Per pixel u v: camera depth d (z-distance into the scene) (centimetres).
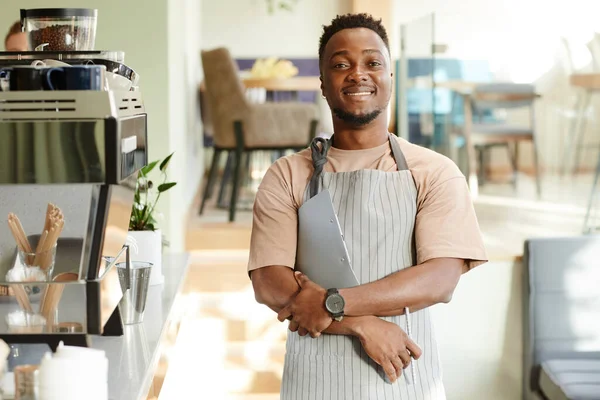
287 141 606
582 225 536
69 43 201
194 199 685
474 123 598
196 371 439
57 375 142
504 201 627
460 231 205
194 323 455
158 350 212
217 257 528
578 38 570
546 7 833
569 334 395
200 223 579
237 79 596
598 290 395
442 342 415
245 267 493
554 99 591
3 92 158
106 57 192
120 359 197
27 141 159
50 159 159
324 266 205
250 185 790
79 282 169
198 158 759
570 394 346
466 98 587
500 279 414
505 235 500
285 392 213
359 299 198
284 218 210
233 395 430
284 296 204
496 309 414
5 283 169
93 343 212
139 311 234
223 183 671
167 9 377
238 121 596
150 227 293
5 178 159
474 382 417
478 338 415
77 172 160
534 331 394
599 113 582
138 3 376
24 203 173
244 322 457
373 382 204
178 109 461
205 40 872
